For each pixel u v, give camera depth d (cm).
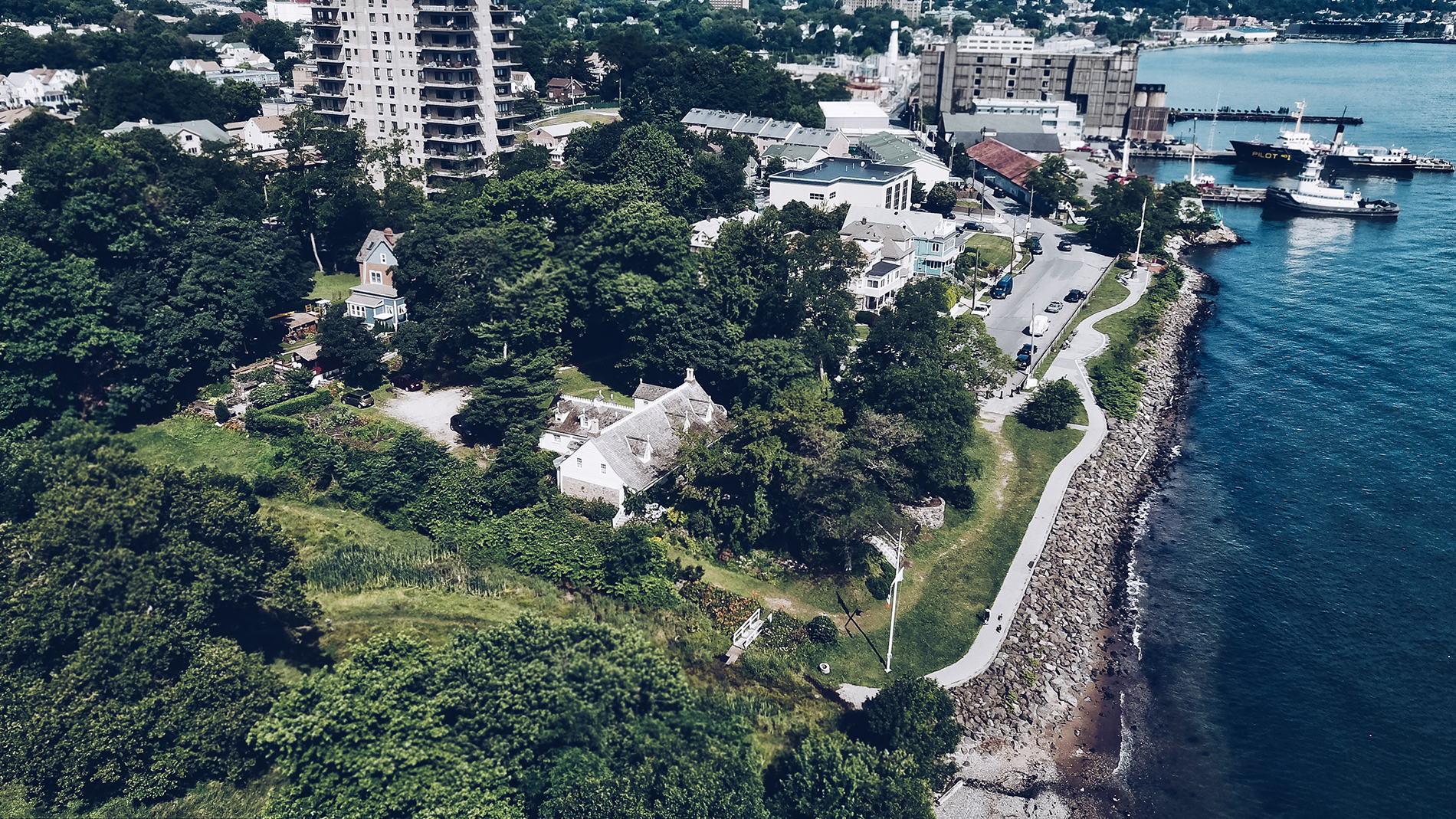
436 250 14138
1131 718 8619
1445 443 13050
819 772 6825
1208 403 14400
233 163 16512
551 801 6303
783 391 11888
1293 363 15638
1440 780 8000
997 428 12962
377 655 7062
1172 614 9938
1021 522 11025
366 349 13275
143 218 13238
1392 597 10119
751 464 10206
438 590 9356
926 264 17838
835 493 9738
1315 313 17688
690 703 7219
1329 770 8100
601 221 14500
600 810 6162
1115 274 19212
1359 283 19162
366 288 14975
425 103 19400
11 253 11500
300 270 14625
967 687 8656
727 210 19650
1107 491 11912
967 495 11062
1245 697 8862
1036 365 14775
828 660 8806
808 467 9981
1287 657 9331
